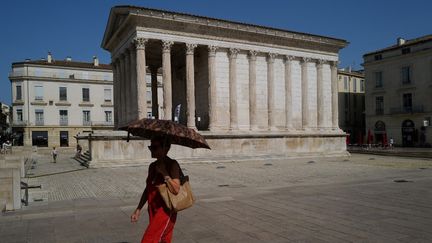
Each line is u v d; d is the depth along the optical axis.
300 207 11.97
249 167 29.83
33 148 52.38
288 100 41.41
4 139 81.75
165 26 34.53
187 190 5.58
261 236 8.62
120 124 41.62
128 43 36.41
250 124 38.84
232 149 36.66
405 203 12.47
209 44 36.66
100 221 10.41
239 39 38.34
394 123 62.91
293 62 42.50
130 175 24.70
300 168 28.38
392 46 67.44
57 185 20.19
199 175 23.88
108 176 24.25
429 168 26.70
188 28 35.50
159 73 74.19
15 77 67.69
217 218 10.56
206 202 13.12
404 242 7.94
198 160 33.88
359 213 10.92
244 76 39.16
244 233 8.91
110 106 73.69
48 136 69.12
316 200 13.24
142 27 33.56
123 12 34.78
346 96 72.19
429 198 13.45
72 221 10.45
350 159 38.75
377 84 65.44
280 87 41.44
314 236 8.53
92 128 71.94
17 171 12.62
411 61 60.19
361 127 74.69
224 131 36.62
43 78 68.69
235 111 37.75
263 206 12.23
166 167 5.56
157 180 5.52
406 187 16.36
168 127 5.52
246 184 19.06
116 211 11.86
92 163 30.30
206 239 8.45
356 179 20.12
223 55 38.03
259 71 40.09
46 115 69.00
